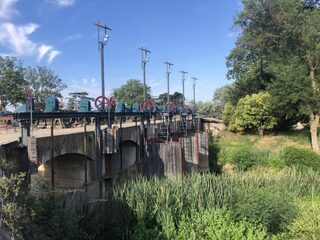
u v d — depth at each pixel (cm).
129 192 1337
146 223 1222
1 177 751
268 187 1681
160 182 1492
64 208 982
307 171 2384
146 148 2506
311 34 3180
